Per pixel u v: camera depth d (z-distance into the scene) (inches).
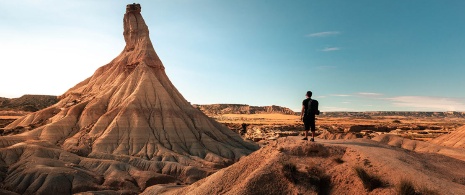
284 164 753.0
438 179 669.3
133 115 4451.3
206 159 4074.8
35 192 2664.9
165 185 1466.5
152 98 4803.2
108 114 4466.0
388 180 660.7
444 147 1776.6
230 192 758.5
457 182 710.5
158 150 4020.7
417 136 4675.2
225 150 4421.8
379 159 733.9
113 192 2664.9
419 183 629.3
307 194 695.1
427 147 1857.8
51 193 2674.7
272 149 880.9
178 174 3417.8
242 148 4773.6
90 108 4611.2
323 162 780.6
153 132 4365.2
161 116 4603.8
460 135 2546.8
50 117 4815.5
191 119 4945.9
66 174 2915.8
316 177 728.3
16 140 3782.0
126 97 4820.4
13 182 2815.0
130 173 3287.4
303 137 939.3
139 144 4106.8
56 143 3996.1
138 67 5260.8
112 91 5034.5
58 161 3255.4
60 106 5118.1
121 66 5551.2
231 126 7313.0
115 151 3900.1
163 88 5044.3
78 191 2746.1
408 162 771.4
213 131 4926.2
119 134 4190.5
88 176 3041.3
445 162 879.1
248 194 730.2
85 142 4013.3
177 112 4813.0
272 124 7490.2
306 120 863.7
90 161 3440.0
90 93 5300.2
